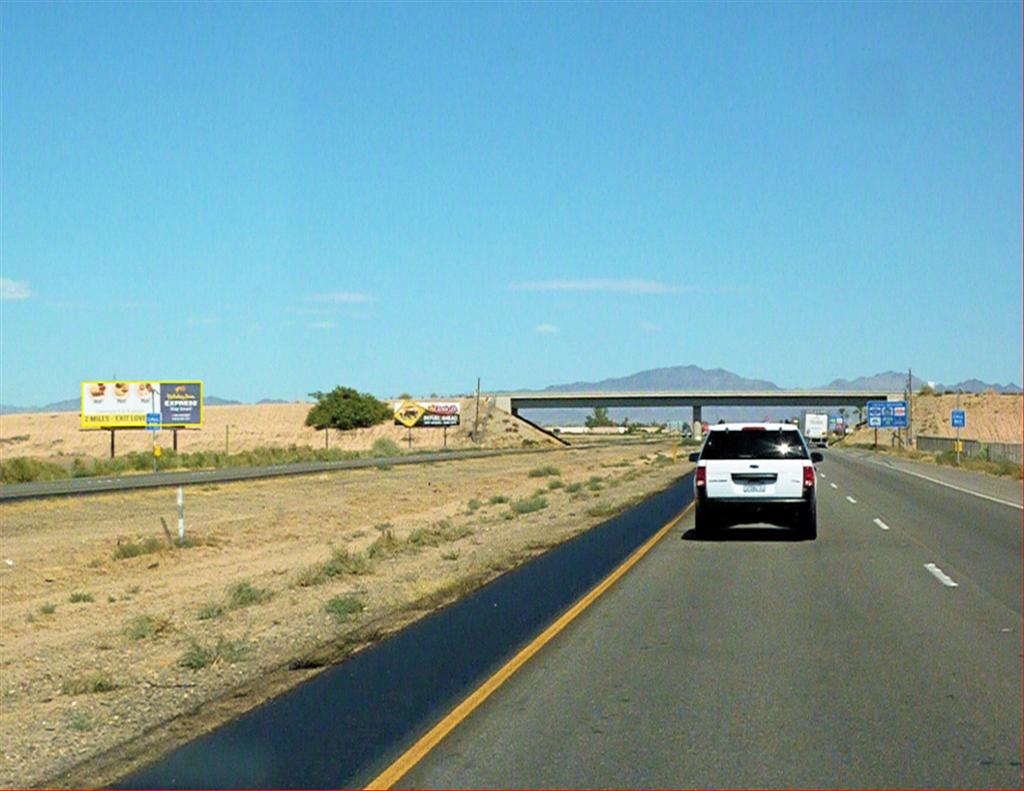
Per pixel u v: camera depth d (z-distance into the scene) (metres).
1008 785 7.39
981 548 22.39
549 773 7.68
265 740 8.55
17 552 25.86
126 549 25.45
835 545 22.97
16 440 128.88
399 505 43.03
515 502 40.12
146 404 86.94
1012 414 164.25
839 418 175.25
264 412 150.50
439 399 155.38
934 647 12.16
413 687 10.22
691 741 8.45
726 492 23.62
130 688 11.14
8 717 10.14
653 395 145.75
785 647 12.17
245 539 29.78
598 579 17.91
